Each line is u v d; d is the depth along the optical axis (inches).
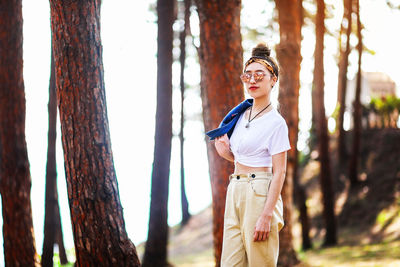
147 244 528.7
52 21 176.1
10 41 293.3
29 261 303.4
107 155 176.4
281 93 427.2
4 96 297.9
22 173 304.3
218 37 274.8
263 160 142.2
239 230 143.5
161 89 523.2
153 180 528.4
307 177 956.6
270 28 715.4
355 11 778.2
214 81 275.9
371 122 944.3
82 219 174.1
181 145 1018.7
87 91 173.5
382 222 709.3
